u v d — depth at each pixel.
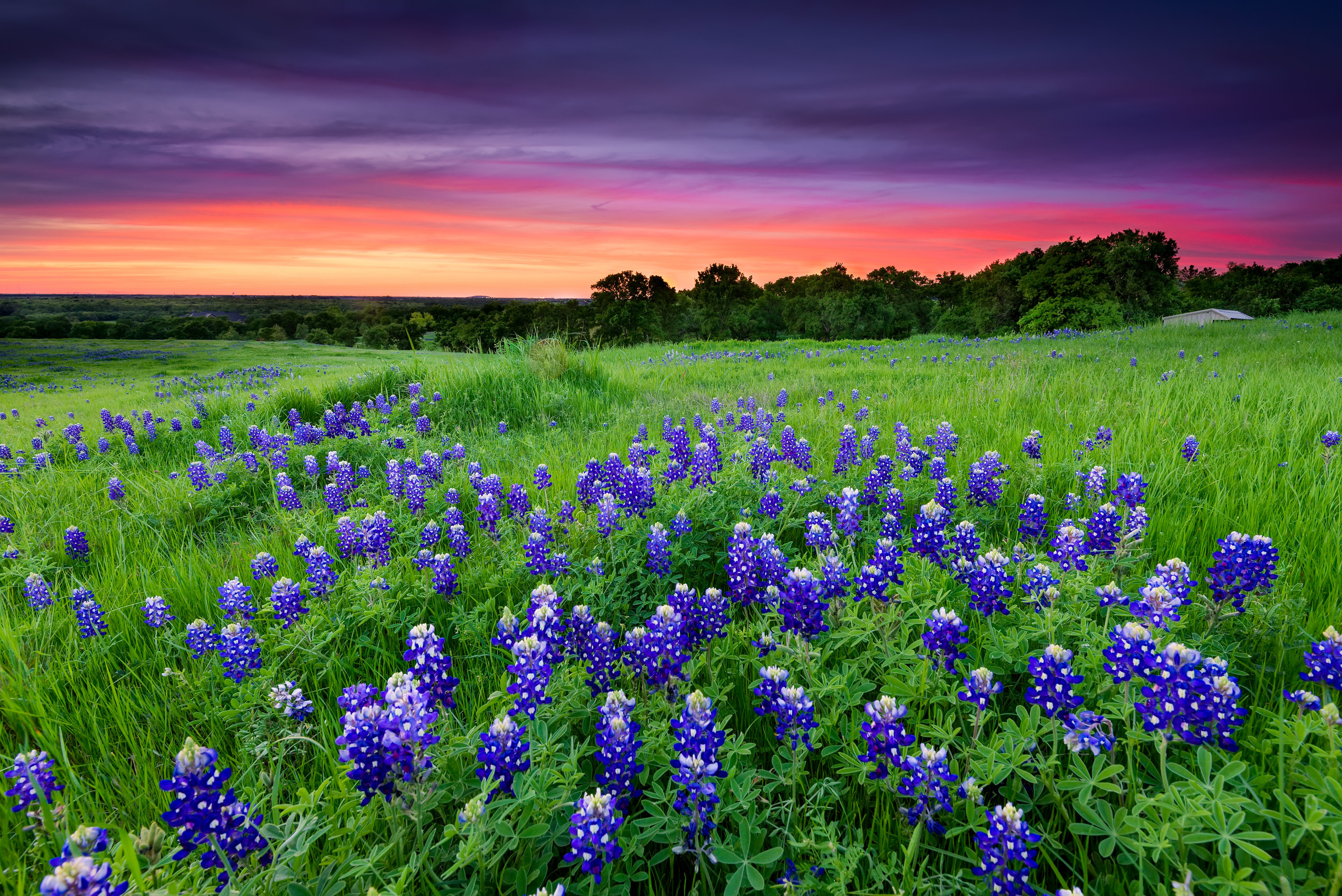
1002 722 2.75
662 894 2.34
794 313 119.56
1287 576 3.70
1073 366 13.87
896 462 6.34
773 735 2.91
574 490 6.63
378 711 2.14
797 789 2.65
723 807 2.34
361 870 2.12
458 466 7.69
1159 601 2.68
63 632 4.31
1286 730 2.33
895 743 2.28
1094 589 3.26
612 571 4.46
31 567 5.33
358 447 8.86
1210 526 4.48
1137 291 61.62
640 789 2.67
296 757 3.08
